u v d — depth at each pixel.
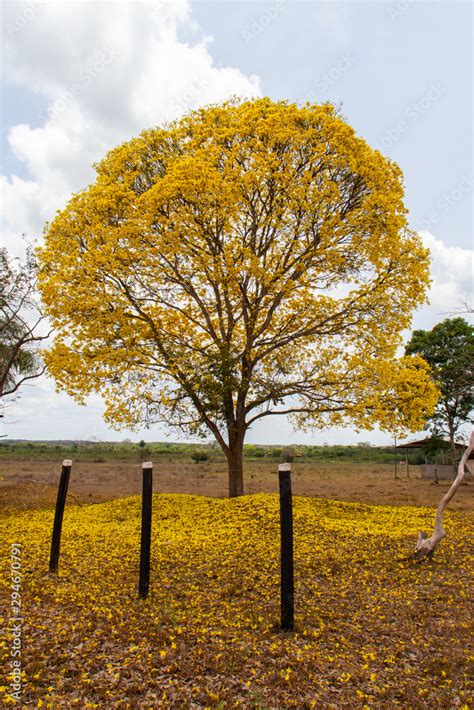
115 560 9.77
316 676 4.79
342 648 5.53
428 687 4.60
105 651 5.32
